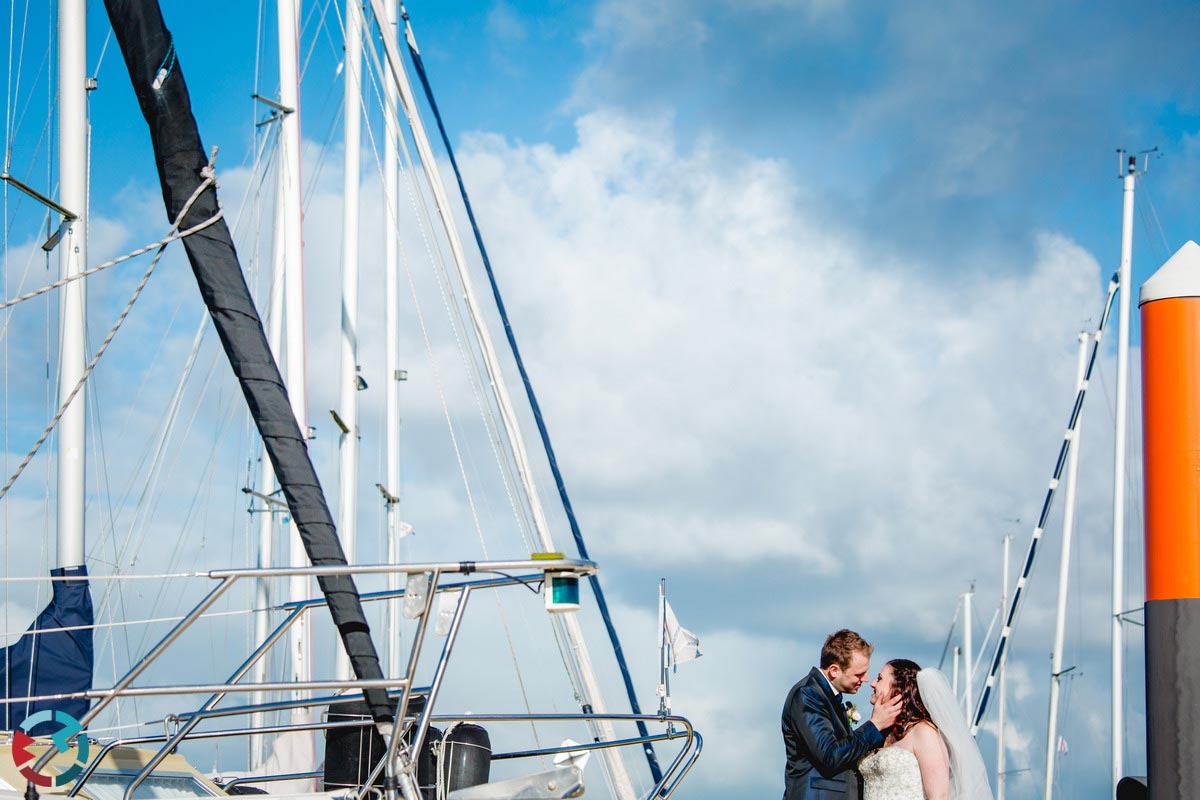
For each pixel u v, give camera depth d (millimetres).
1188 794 4660
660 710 7008
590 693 11305
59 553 9086
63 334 9555
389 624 18562
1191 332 4906
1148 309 5031
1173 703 4738
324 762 6551
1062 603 21906
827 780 5840
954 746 6090
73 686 8016
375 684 5148
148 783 6297
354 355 17375
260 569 5195
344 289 17500
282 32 13891
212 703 6688
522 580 5480
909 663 6242
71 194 9750
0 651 7934
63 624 8148
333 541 5879
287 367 13445
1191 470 4828
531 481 12391
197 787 6613
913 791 5855
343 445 16969
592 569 5309
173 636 5113
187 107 5840
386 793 5109
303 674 13742
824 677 5969
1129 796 5340
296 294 13516
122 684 5031
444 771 6074
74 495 9195
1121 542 19469
